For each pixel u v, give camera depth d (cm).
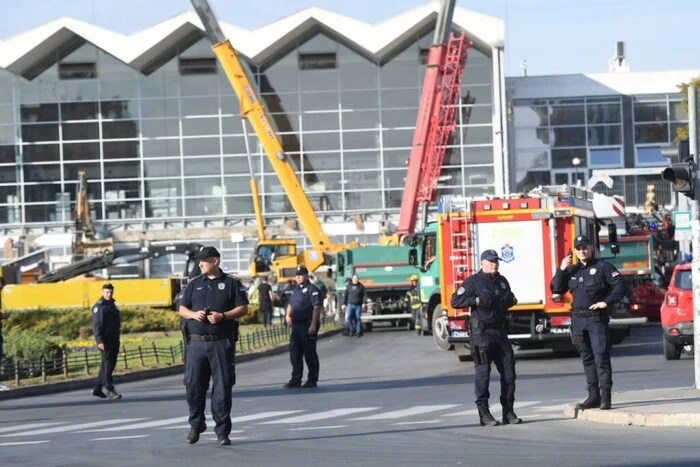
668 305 6506
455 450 3225
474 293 3856
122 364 8019
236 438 3791
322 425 4128
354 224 18838
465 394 5172
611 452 3016
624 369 6166
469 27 18100
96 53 19062
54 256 18725
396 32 18425
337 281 12788
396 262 12156
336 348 9644
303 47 18975
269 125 15225
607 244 10275
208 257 3531
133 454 3441
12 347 7419
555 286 3959
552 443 3294
